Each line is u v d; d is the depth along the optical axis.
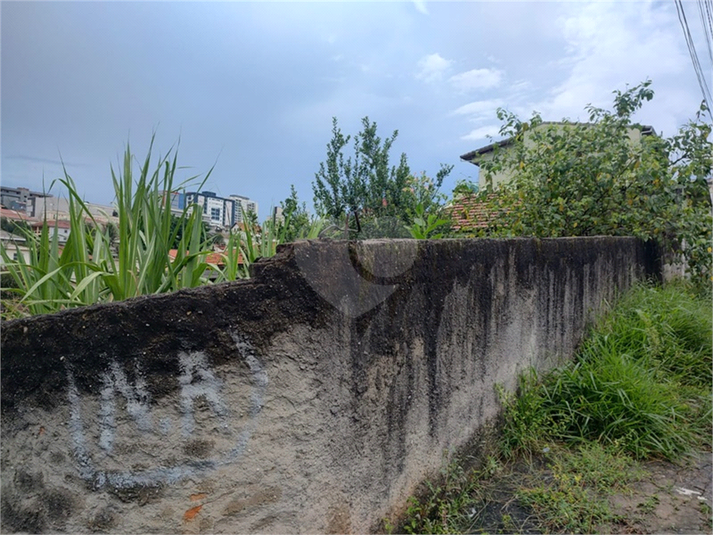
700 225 5.79
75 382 1.21
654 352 3.88
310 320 1.53
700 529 2.18
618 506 2.35
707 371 3.94
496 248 2.77
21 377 1.21
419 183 6.82
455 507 2.22
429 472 2.18
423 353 2.13
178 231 2.17
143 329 1.24
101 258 2.11
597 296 4.43
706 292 6.27
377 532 1.85
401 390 1.99
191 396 1.29
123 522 1.23
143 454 1.25
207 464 1.32
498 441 2.78
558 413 3.04
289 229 3.33
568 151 5.65
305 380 1.52
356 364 1.73
